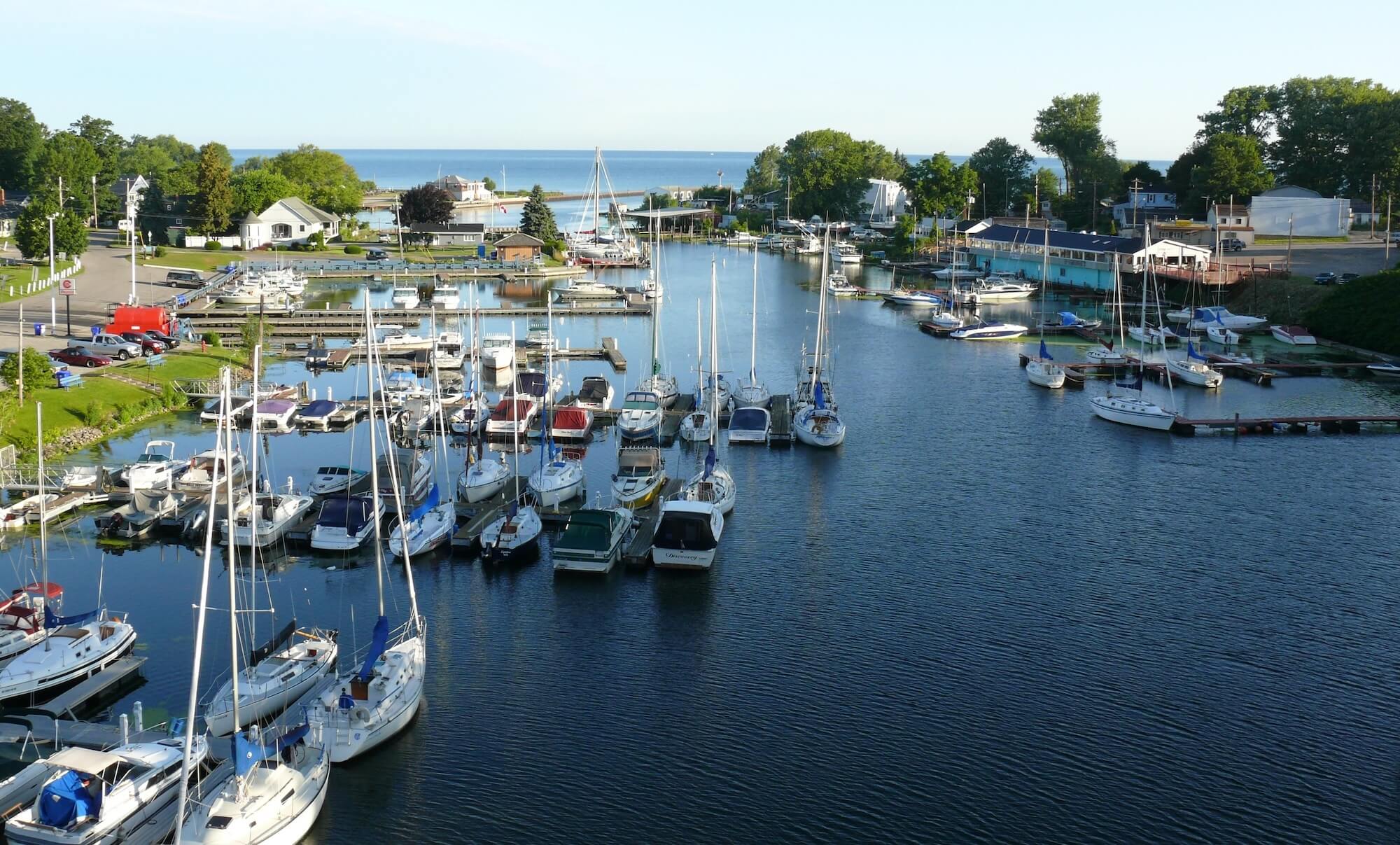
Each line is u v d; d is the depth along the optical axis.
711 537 59.00
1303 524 67.88
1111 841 37.31
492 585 57.47
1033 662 49.59
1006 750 42.47
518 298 163.75
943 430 90.62
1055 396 103.94
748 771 41.03
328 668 46.03
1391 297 124.31
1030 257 184.88
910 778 40.69
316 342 116.25
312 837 36.84
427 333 129.88
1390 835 37.69
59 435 80.81
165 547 62.84
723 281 191.00
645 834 37.47
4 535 64.31
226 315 133.38
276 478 74.19
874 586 57.88
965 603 55.84
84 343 105.56
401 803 38.78
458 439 84.75
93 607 54.38
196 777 38.00
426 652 49.44
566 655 49.97
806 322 147.88
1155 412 90.31
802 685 47.44
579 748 42.47
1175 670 48.84
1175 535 65.81
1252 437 88.88
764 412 87.31
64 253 160.38
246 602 55.03
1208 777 40.91
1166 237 183.62
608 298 163.12
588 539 58.72
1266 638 52.00
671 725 44.12
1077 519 68.38
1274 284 141.75
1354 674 48.53
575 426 84.62
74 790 34.66
